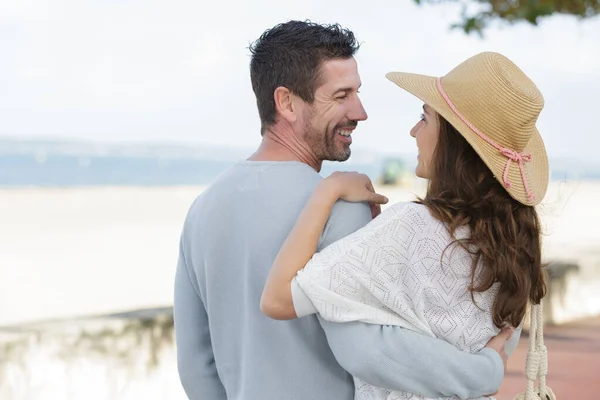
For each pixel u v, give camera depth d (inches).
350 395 82.8
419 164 81.7
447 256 73.8
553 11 213.8
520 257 75.9
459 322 74.4
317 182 82.7
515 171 76.2
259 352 82.5
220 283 85.0
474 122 76.6
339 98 83.0
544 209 86.9
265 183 82.6
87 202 1121.4
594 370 273.6
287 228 81.3
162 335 203.5
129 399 196.7
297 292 74.3
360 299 74.4
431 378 72.5
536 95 76.6
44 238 727.7
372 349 73.0
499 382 74.5
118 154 4473.4
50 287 480.4
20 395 179.0
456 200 75.5
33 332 181.8
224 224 84.1
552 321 351.6
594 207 1251.8
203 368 92.0
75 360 187.9
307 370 81.7
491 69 76.8
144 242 701.3
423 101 79.3
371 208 83.3
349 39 83.7
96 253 635.5
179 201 1161.4
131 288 475.5
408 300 74.2
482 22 224.7
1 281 503.2
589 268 372.5
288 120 83.7
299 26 83.9
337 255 73.9
